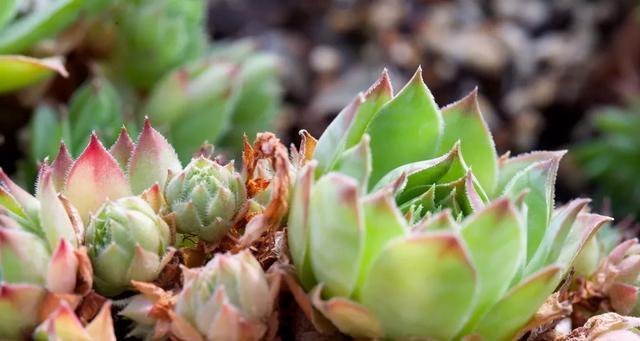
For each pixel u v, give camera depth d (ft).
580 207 0.93
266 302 0.90
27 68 1.23
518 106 2.66
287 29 2.64
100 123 1.29
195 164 0.96
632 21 2.72
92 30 1.40
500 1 2.77
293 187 0.93
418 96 0.95
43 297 0.91
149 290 0.91
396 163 0.96
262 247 0.95
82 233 0.94
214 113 1.36
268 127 1.56
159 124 1.36
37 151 1.32
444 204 0.94
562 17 2.84
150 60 1.42
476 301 0.87
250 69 1.54
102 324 0.89
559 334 0.98
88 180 0.96
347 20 2.63
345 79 2.55
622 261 1.07
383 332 0.89
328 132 0.92
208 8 2.52
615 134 2.43
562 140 2.82
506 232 0.86
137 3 1.40
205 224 0.95
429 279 0.85
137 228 0.92
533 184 0.95
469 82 2.62
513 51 2.67
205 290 0.89
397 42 2.60
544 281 0.88
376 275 0.86
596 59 2.78
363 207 0.86
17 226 0.92
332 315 0.88
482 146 0.99
